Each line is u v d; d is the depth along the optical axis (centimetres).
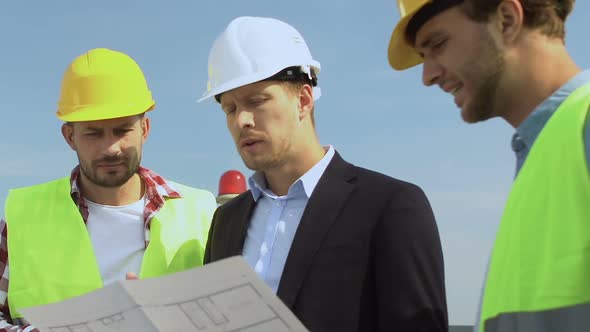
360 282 282
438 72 209
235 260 227
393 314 271
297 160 310
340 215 294
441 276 281
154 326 235
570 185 163
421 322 268
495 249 183
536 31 194
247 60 306
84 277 366
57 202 384
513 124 203
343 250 286
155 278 235
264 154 301
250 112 302
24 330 338
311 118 321
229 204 345
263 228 319
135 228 381
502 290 175
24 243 374
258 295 232
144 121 396
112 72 381
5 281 372
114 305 239
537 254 167
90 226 380
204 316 239
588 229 157
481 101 202
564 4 199
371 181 300
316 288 284
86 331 249
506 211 182
